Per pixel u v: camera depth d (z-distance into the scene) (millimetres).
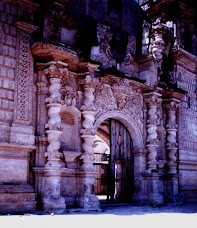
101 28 19750
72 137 17359
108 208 17828
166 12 25516
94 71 18297
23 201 14445
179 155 23625
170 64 24234
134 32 22844
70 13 18812
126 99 20234
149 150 21000
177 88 22922
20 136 14922
